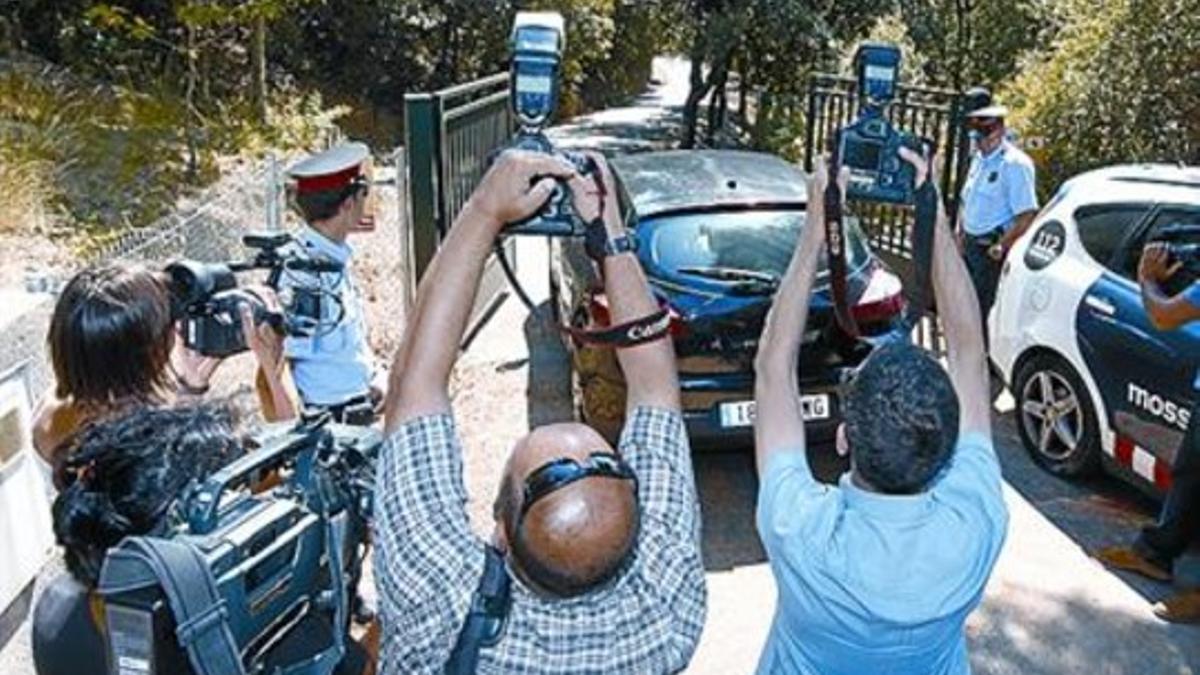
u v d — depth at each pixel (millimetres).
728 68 17141
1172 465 4320
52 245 6754
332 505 1900
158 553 1545
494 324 7234
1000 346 5555
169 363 2045
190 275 2176
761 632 3980
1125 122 8836
